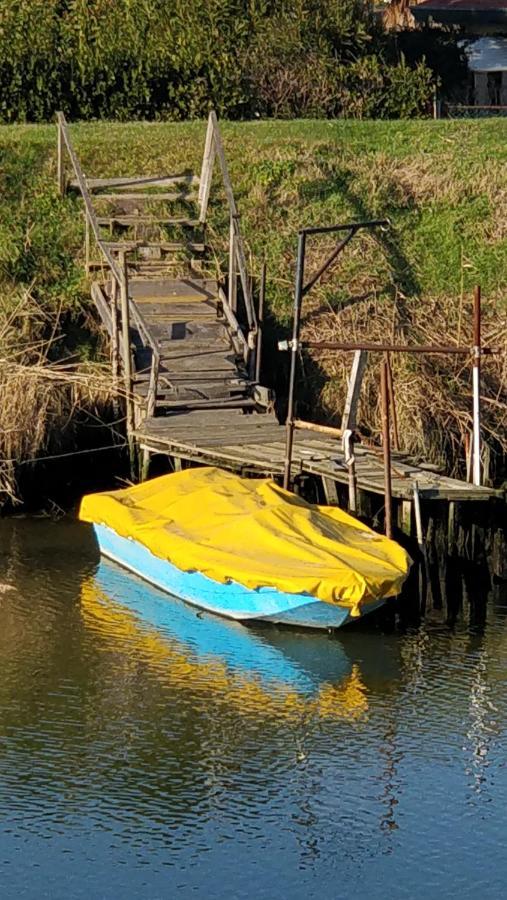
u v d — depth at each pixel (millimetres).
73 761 17578
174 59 38500
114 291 28141
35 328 28453
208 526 22406
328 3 40531
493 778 17312
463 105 42000
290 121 37219
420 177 33500
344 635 21391
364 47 40938
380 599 20906
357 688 19609
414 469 23688
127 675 19906
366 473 23312
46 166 33250
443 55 43719
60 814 16500
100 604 22359
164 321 28453
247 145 34625
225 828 16250
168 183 33000
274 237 31547
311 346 22891
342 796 16906
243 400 26938
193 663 20375
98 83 38219
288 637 21312
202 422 26141
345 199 32719
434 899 14992
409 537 22422
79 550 24594
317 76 39625
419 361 27953
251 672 20047
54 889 15203
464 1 45688
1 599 22438
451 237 31938
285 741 18141
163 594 22922
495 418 26859
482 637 21359
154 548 22359
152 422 26016
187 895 15078
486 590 23172
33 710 18844
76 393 26922
